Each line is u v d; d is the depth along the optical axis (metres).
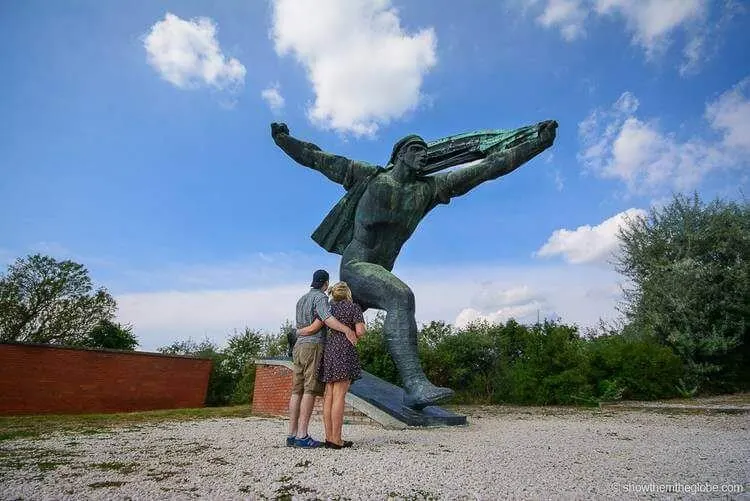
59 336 28.02
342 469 3.88
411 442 5.62
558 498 3.14
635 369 15.45
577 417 10.27
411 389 7.83
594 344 17.53
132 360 20.59
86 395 19.03
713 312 18.62
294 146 9.51
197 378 22.61
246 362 26.55
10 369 17.42
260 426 7.80
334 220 9.79
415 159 8.98
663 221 21.17
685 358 18.33
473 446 5.35
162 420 9.20
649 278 20.42
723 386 18.19
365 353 15.93
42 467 4.03
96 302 29.72
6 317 27.23
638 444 5.80
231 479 3.55
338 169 9.49
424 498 3.13
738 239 19.17
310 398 5.16
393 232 9.30
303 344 5.24
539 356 15.90
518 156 8.89
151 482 3.44
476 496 3.17
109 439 5.95
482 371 18.08
